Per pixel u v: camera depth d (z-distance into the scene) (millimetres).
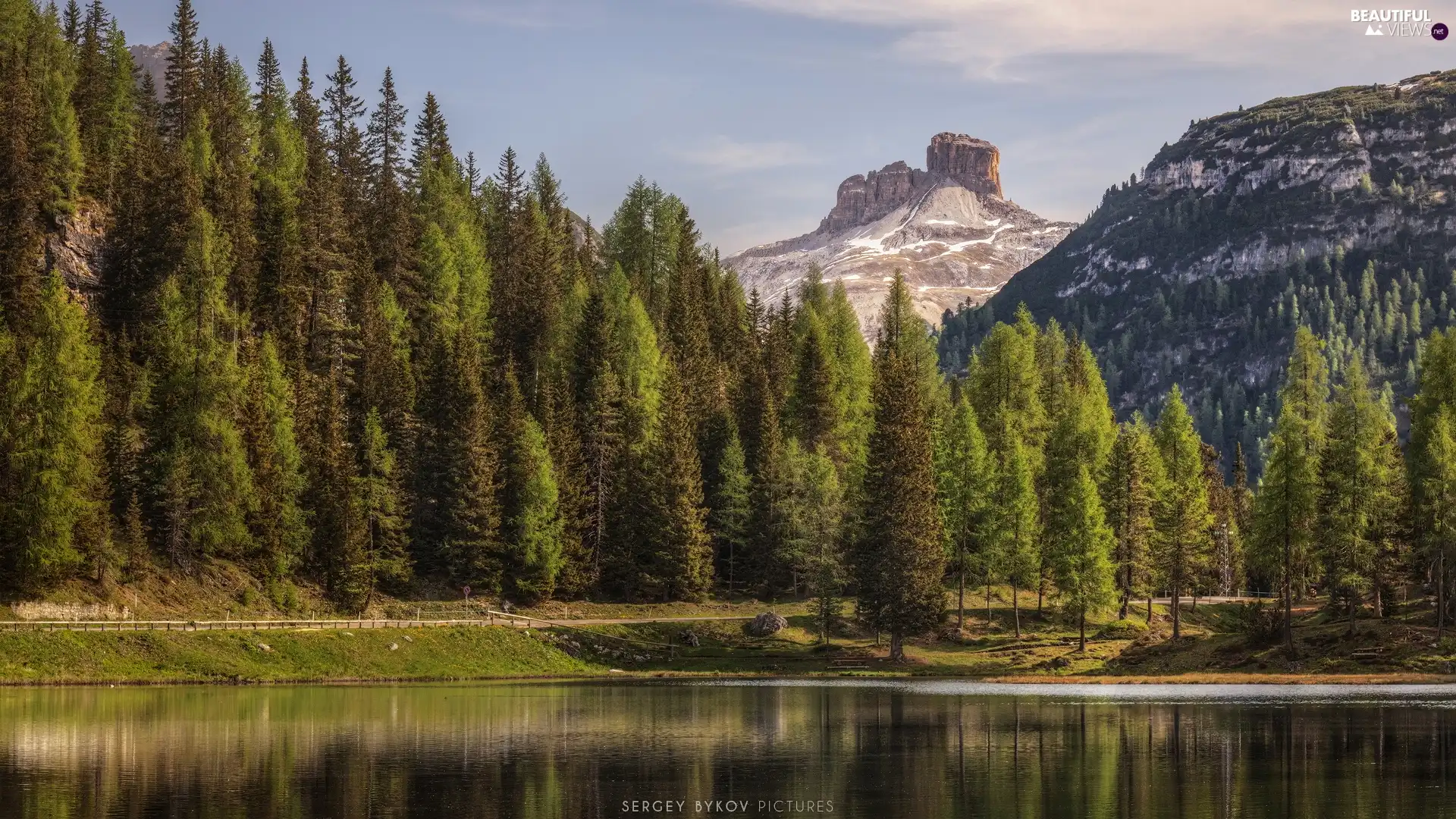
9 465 111125
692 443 152500
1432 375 116562
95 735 72562
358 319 155250
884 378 142875
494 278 188875
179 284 135125
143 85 184125
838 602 128250
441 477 142625
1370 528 108375
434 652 119188
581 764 63719
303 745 69375
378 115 186625
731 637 132375
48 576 109125
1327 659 106562
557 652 124625
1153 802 53969
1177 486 136250
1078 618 127188
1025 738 72438
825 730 76562
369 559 131375
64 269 142500
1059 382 172750
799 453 154625
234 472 122312
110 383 126125
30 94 143875
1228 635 121812
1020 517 131250
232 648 110500
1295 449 108812
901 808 53500
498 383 163000
